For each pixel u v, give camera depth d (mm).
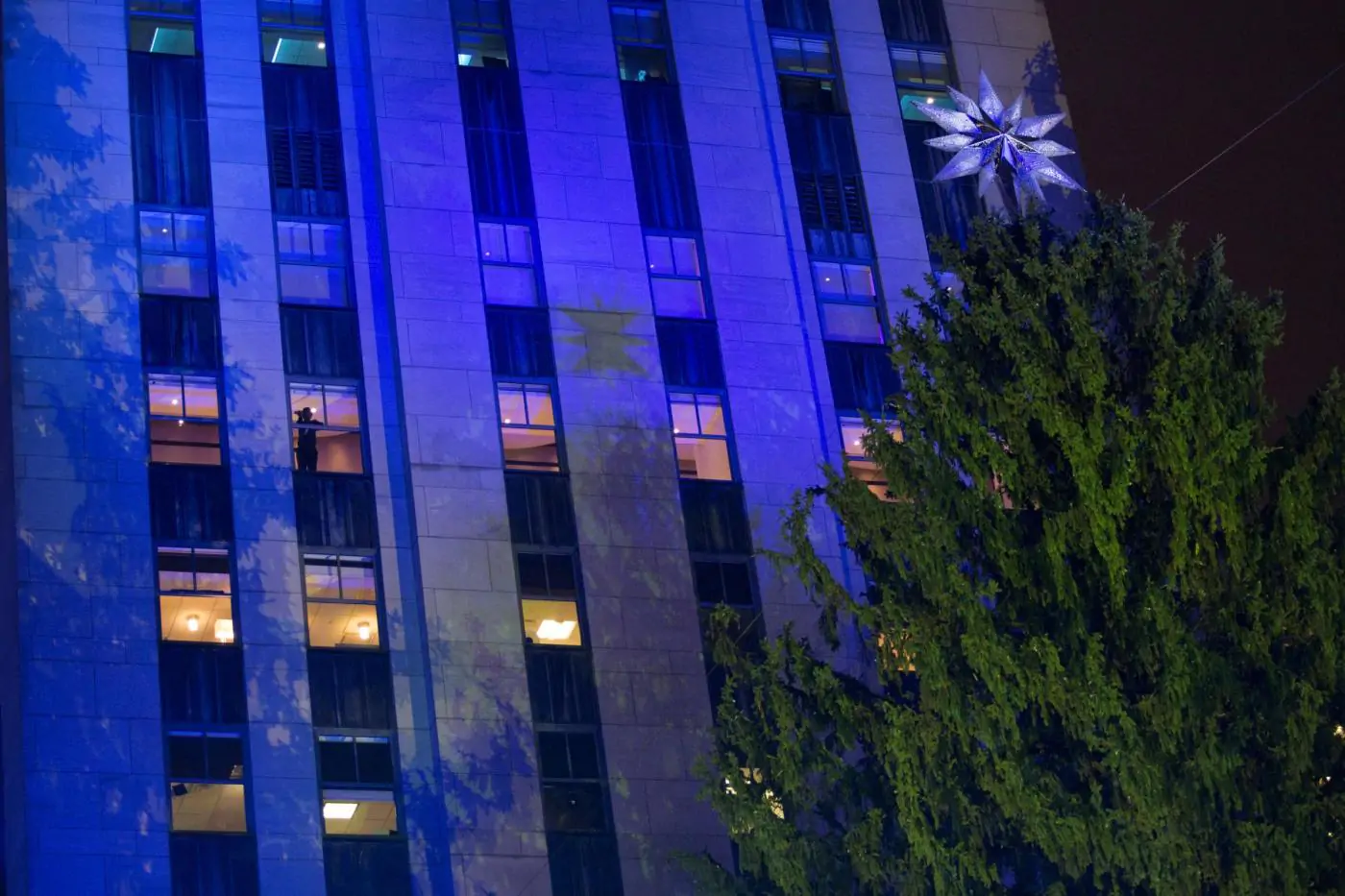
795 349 47594
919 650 29453
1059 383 29625
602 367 45969
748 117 50250
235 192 45938
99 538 41250
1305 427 29391
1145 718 27812
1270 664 27766
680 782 41750
